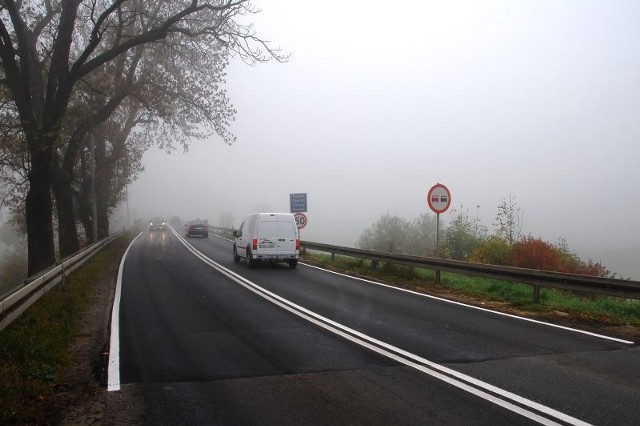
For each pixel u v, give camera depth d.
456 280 15.15
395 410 5.05
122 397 5.51
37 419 4.92
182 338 8.12
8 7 15.84
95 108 23.69
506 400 5.29
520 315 10.09
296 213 25.11
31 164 16.66
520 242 16.22
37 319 8.34
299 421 4.82
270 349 7.42
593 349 7.38
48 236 16.72
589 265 14.55
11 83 16.16
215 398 5.45
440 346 7.57
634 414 4.89
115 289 13.60
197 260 22.47
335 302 11.55
